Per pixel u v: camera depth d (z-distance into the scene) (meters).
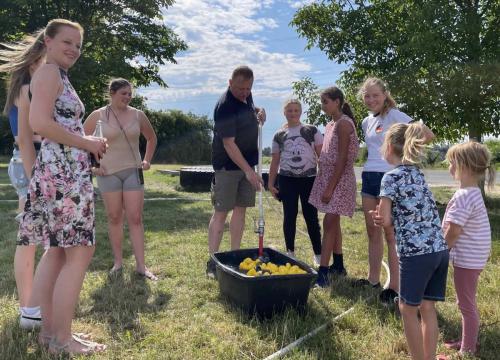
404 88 8.78
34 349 2.78
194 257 4.84
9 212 7.83
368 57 9.73
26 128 2.92
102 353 2.75
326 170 4.09
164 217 7.41
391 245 3.56
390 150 2.78
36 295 3.00
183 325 3.14
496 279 3.96
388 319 3.21
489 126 8.71
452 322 3.19
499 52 8.34
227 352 2.74
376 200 3.75
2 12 13.99
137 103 16.80
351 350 2.78
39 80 2.56
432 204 2.60
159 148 33.81
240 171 4.21
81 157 2.68
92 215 2.73
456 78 8.30
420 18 8.36
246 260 3.72
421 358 2.51
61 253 2.90
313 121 10.60
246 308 3.25
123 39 15.59
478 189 2.79
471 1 8.90
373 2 9.80
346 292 3.81
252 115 4.07
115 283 3.99
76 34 2.68
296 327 3.06
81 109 2.77
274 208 8.62
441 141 9.65
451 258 2.82
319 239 4.74
